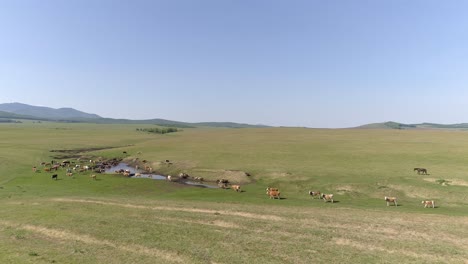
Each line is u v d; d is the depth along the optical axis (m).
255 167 66.94
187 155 86.81
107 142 131.12
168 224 31.55
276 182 56.56
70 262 22.30
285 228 30.83
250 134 158.88
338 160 71.75
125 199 43.84
